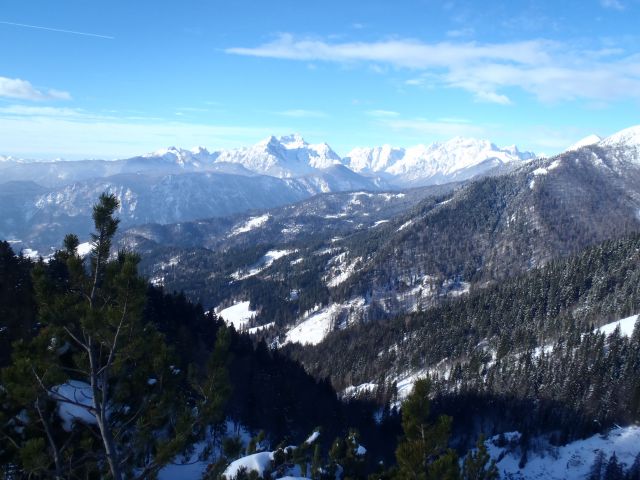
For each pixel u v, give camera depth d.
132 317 12.28
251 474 24.81
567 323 137.25
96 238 12.91
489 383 113.69
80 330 12.79
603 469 78.19
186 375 15.45
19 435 13.91
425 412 15.48
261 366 89.25
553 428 95.44
